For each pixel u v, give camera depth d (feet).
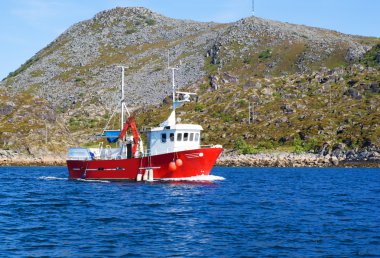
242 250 110.73
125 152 276.00
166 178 252.21
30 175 402.31
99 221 147.43
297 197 217.56
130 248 112.47
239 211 168.14
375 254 107.55
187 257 104.78
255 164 597.93
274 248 112.68
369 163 562.66
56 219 151.64
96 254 107.14
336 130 654.12
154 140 258.37
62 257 104.94
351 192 244.42
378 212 168.86
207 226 139.13
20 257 104.94
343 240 120.98
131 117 267.59
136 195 211.82
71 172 307.78
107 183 267.80
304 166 580.30
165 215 158.40
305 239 121.90
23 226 139.64
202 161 250.57
